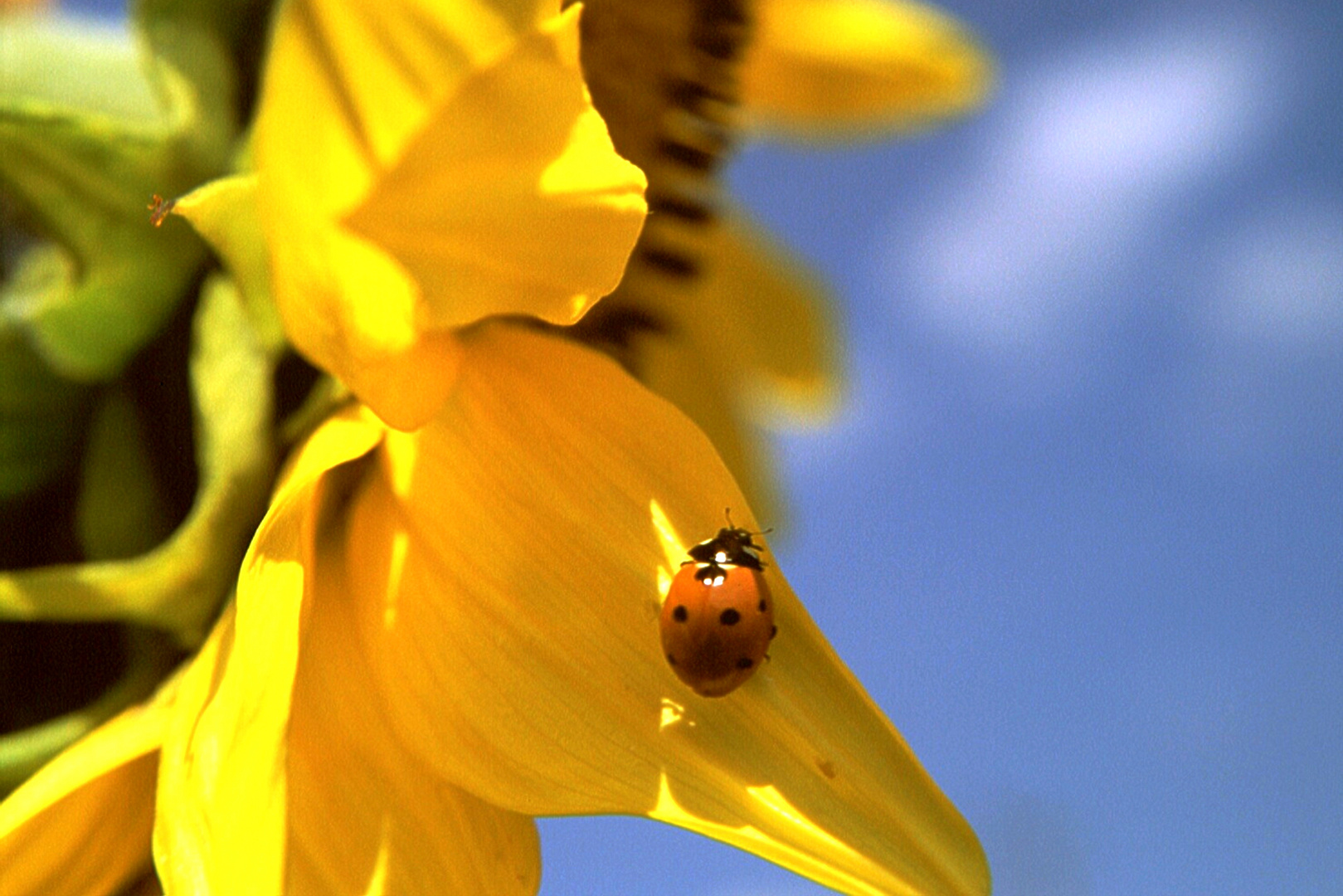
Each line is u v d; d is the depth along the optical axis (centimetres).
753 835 18
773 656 19
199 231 19
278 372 20
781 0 25
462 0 18
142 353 20
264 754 18
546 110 18
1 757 19
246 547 19
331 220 19
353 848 18
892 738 18
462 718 19
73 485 20
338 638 19
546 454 19
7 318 20
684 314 22
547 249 19
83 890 19
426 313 19
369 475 19
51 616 19
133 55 20
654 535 19
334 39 18
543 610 19
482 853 19
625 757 18
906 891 18
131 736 19
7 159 19
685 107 22
